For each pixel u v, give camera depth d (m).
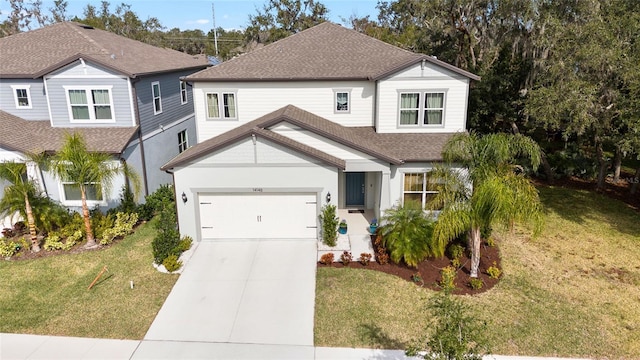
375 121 18.25
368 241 16.09
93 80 18.64
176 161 15.38
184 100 25.41
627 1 17.17
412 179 16.75
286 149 15.25
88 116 19.12
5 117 19.50
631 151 16.14
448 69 17.02
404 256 13.86
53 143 18.06
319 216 15.88
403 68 17.12
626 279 13.65
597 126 17.12
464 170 13.73
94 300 12.45
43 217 16.16
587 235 17.11
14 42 22.05
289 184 15.66
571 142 27.23
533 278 13.62
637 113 15.27
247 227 16.22
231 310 11.94
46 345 10.50
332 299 12.38
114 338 10.78
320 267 14.24
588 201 21.09
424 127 17.89
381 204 16.58
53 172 15.97
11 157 17.62
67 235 16.33
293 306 12.09
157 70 21.17
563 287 13.10
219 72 18.56
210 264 14.52
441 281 13.02
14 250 15.37
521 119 26.78
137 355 10.16
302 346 10.44
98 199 18.44
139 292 12.87
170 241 14.75
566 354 10.12
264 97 18.67
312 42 20.75
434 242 13.31
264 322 11.39
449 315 7.34
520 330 10.95
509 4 20.75
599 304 12.20
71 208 18.39
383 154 15.88
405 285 13.09
